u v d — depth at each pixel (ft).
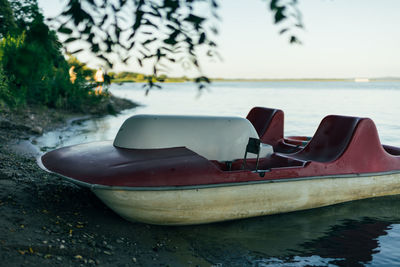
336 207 17.48
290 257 12.57
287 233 14.53
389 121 55.98
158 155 14.69
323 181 16.67
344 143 17.80
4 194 14.65
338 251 13.19
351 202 18.07
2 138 29.48
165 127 15.75
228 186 14.34
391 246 13.70
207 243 13.30
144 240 12.98
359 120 17.93
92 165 14.02
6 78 17.87
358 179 17.62
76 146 16.84
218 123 16.72
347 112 71.26
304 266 11.99
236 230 14.60
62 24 5.16
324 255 12.82
